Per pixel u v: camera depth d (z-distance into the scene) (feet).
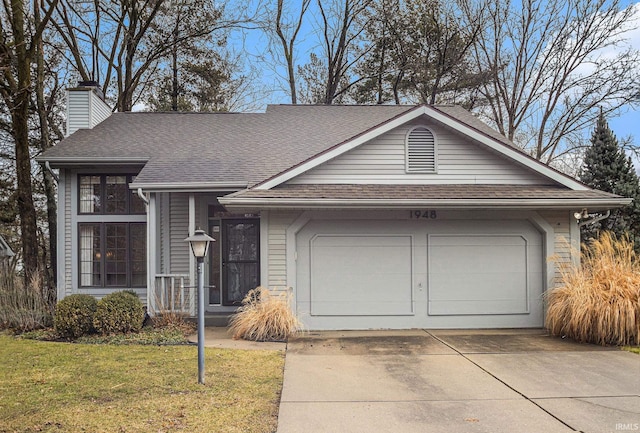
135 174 39.52
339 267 32.27
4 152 61.41
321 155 32.53
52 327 31.35
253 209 31.01
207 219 38.40
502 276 32.73
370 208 30.60
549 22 71.10
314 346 26.73
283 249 31.58
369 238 32.42
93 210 39.47
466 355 24.66
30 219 41.65
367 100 81.25
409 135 33.50
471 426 15.23
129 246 39.06
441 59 75.61
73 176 39.27
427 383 19.79
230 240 38.68
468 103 77.87
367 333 30.73
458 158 33.60
